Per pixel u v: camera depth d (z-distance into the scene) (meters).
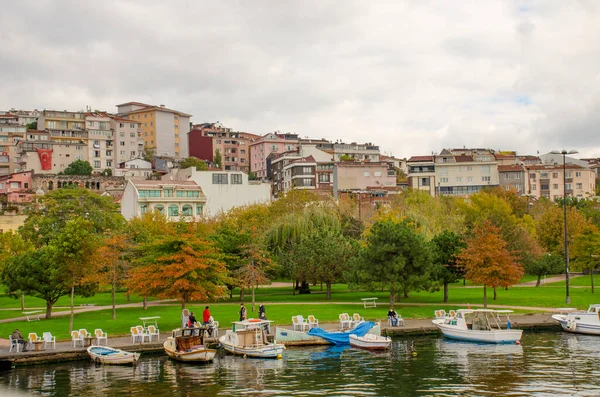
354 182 186.75
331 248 79.56
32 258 65.62
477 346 53.59
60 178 183.00
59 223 109.56
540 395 37.25
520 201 149.75
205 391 39.28
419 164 189.62
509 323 57.12
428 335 59.47
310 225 91.25
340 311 67.44
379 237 69.88
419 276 69.00
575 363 45.97
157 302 79.88
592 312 60.62
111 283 71.25
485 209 123.31
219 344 54.69
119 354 47.34
